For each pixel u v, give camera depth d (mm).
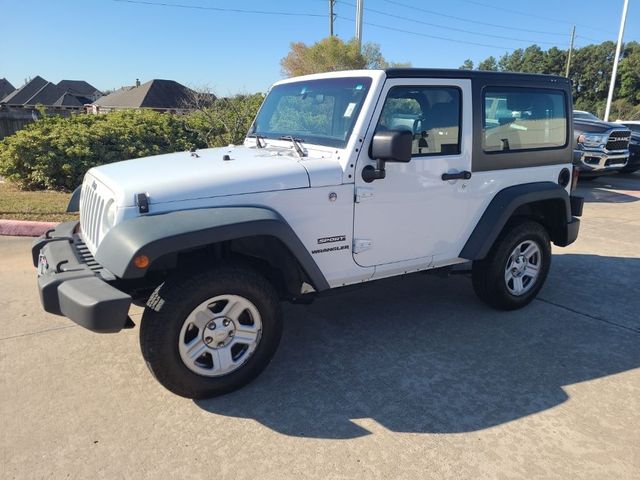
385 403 3176
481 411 3105
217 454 2697
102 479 2504
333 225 3424
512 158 4246
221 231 2830
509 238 4332
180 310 2904
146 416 3002
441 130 3820
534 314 4574
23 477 2502
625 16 24531
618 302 4902
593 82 85562
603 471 2613
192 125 12992
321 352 3818
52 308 2896
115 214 2908
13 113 16047
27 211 7633
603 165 12242
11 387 3271
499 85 4082
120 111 12617
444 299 4895
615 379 3496
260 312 3189
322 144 3617
